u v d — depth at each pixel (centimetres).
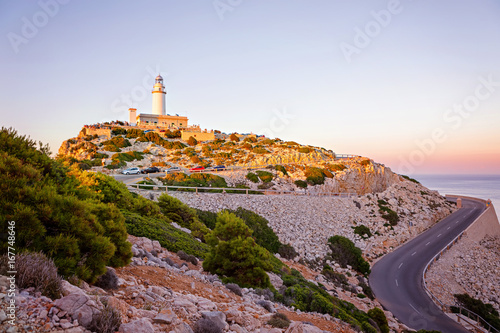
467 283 3588
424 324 2430
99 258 680
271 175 4978
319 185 5231
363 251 3844
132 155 6156
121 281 757
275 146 7781
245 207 3350
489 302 3303
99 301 506
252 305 938
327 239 3566
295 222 3559
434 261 3903
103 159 5509
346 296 2362
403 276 3397
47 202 679
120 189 1886
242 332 666
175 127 9669
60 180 926
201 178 4116
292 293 1391
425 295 2995
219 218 1556
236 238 1423
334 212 4412
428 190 8175
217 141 8294
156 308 629
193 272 1163
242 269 1345
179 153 6806
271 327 756
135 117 10069
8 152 802
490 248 4856
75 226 684
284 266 2223
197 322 598
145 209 1947
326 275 2761
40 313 419
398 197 6097
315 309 1281
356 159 7025
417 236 4922
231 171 4928
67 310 446
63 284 527
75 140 6900
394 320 2206
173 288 865
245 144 7638
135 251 1090
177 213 2311
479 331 2523
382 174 6981
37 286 483
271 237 2919
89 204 907
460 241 4766
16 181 667
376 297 2825
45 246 614
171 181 3806
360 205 5034
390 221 4872
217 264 1339
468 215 6381
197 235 2014
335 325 1106
